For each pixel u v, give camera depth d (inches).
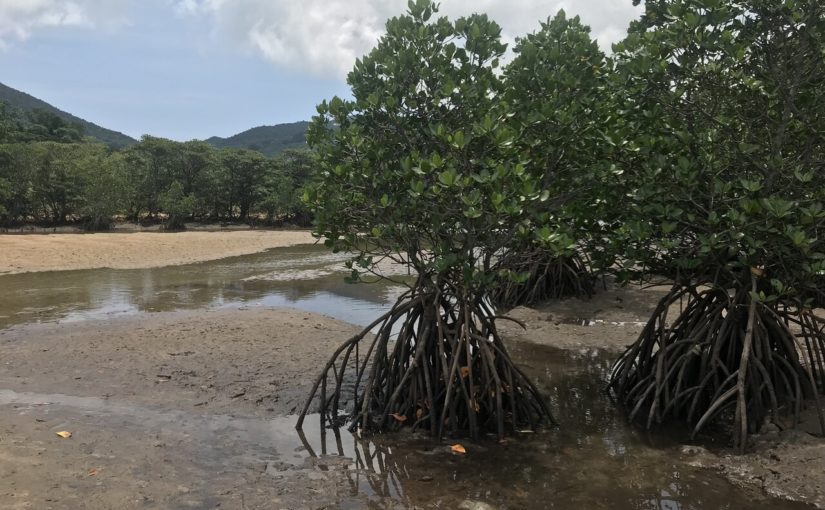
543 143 265.4
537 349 436.5
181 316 546.0
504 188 238.7
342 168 262.5
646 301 573.3
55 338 447.2
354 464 239.3
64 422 266.5
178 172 2518.5
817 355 303.0
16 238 1219.2
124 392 319.9
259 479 220.1
